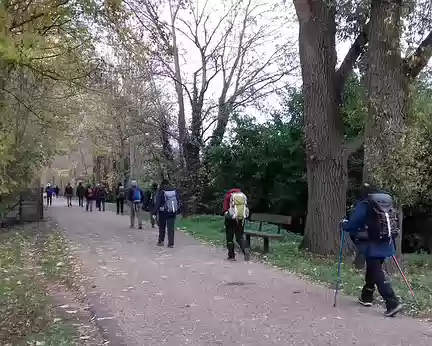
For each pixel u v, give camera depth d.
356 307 7.26
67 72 12.79
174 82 26.69
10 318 6.71
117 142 44.06
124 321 6.53
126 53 12.57
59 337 5.82
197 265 11.03
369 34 11.16
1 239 16.41
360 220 7.02
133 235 17.52
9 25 8.55
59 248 14.02
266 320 6.55
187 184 26.25
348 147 13.27
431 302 7.44
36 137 20.45
